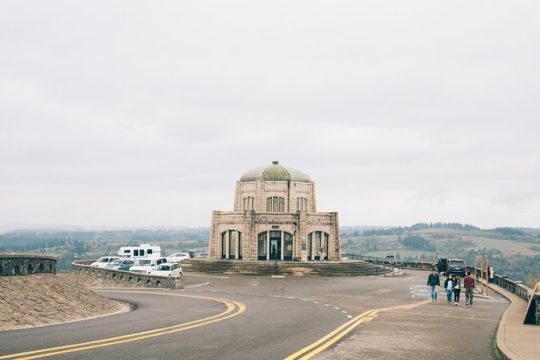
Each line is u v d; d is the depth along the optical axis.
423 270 82.06
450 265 65.81
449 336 21.19
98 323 23.69
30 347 17.00
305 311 29.98
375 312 30.17
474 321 27.14
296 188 81.44
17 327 22.98
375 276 67.44
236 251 76.06
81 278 55.75
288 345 18.19
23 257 30.75
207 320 24.88
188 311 29.34
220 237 77.56
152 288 49.53
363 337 20.33
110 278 53.69
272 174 81.62
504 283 51.41
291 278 61.97
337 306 33.75
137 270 60.28
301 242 73.88
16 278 29.28
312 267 68.62
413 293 45.47
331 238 77.31
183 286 51.38
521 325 23.47
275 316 27.14
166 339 18.89
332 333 21.23
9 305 25.20
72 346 17.20
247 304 34.09
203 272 70.38
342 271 68.81
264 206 80.44
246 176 84.50
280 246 76.62
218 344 18.06
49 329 21.55
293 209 80.50
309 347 17.89
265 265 68.62
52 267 34.75
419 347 18.39
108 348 16.92
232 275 66.50
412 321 26.08
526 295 38.03
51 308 27.02
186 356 15.88
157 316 26.67
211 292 44.94
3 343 17.78
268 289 48.06
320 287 50.28
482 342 19.91
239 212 75.56
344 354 16.78
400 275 69.06
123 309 32.31
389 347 18.22
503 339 18.88
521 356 15.62
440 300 40.31
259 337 19.81
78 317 27.16
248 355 16.25
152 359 15.34
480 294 46.00
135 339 18.78
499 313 31.83
